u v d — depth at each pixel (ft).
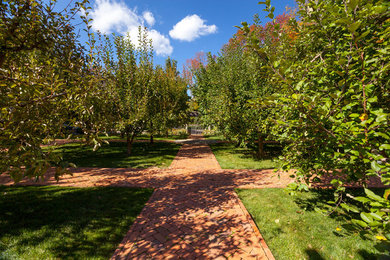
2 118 6.81
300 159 11.13
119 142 62.13
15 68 9.37
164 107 54.75
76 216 14.55
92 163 33.06
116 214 15.11
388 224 4.29
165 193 19.67
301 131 8.39
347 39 7.89
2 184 20.77
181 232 12.92
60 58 10.63
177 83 71.46
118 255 10.74
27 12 8.82
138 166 31.68
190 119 80.28
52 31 9.65
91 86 10.60
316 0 7.60
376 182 20.43
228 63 44.47
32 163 5.63
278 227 13.25
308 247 11.25
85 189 19.94
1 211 14.74
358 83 6.48
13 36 8.58
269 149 46.78
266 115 31.09
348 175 8.61
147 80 44.80
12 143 6.66
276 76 6.93
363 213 4.77
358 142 6.05
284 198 17.66
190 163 34.63
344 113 7.59
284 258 10.49
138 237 12.37
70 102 9.36
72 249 11.04
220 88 43.50
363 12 5.26
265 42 20.48
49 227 12.96
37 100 7.77
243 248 11.27
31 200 16.81
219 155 42.22
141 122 40.78
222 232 12.86
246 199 17.87
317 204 16.26
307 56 11.94
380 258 4.59
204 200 17.93
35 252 10.65
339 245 11.27
